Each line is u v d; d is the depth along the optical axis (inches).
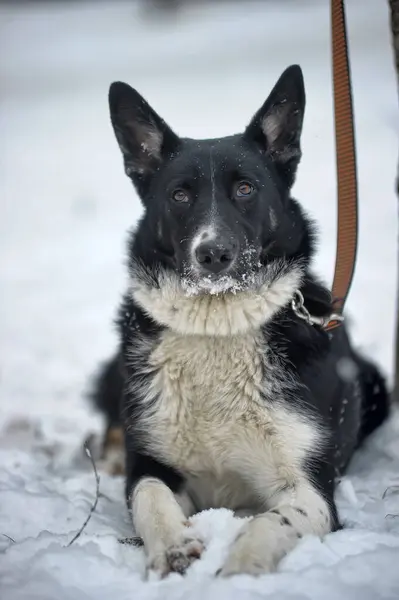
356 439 176.6
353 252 162.7
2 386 269.7
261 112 161.0
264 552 117.0
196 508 160.1
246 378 151.3
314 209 466.3
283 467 148.0
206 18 1540.4
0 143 799.1
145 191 169.8
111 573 115.7
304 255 160.2
